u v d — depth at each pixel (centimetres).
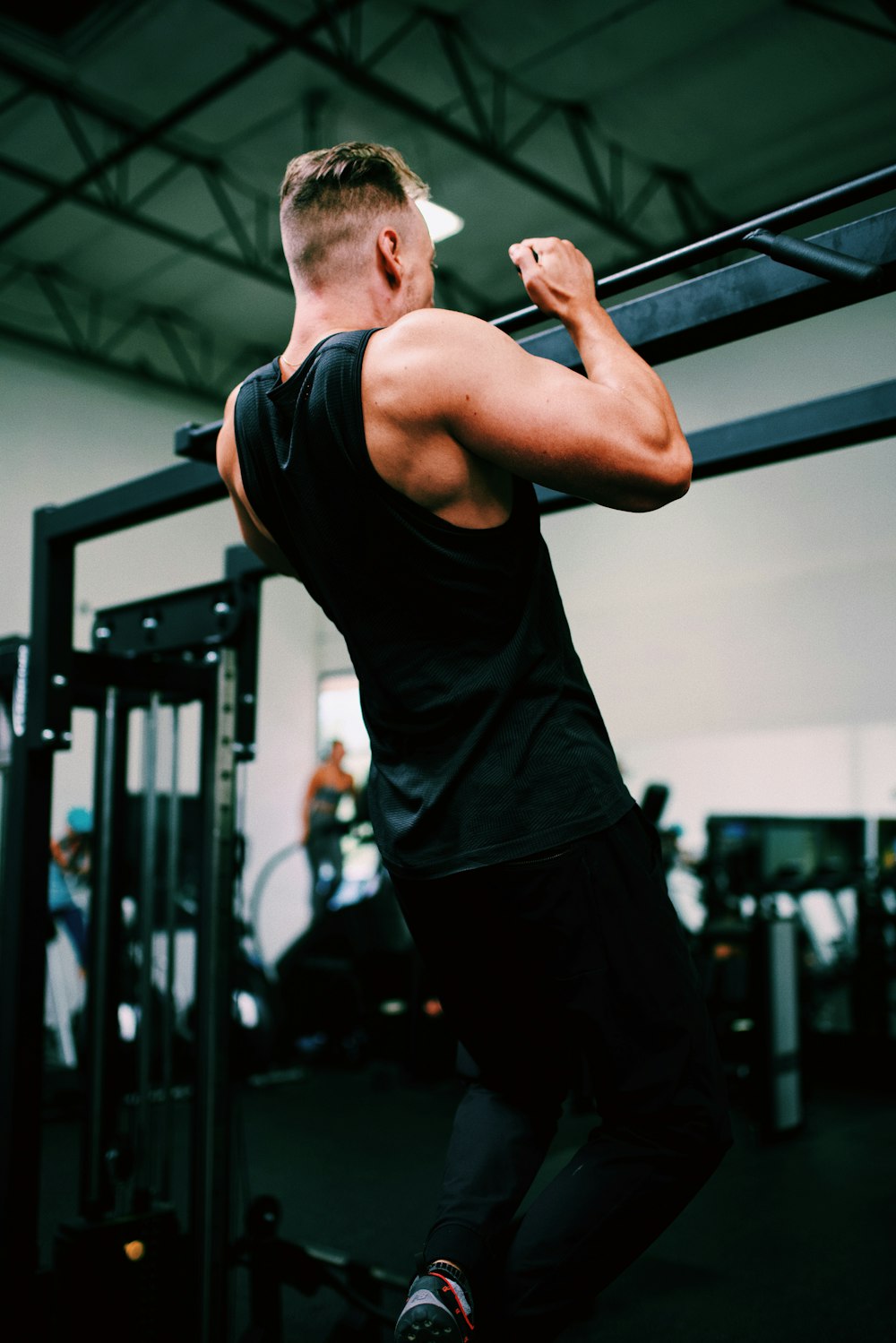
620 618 778
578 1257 81
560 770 85
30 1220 204
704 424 618
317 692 924
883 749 660
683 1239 320
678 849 598
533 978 86
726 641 728
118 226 725
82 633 771
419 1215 345
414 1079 568
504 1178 91
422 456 82
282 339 884
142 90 595
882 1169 400
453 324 83
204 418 883
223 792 220
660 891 88
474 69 576
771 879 554
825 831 589
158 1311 200
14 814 213
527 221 710
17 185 671
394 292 96
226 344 891
